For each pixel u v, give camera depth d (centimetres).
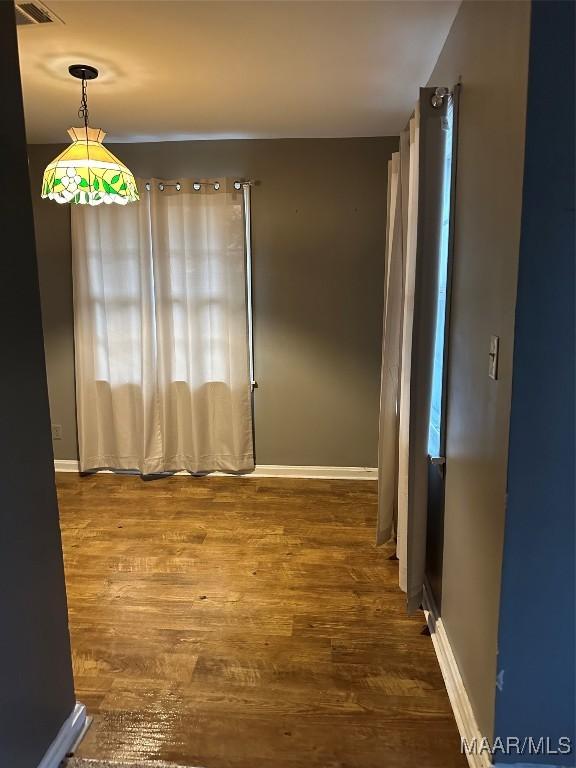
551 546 144
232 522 335
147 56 232
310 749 175
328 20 203
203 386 396
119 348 397
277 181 376
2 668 144
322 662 214
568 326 134
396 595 259
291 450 409
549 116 127
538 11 124
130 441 410
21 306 150
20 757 152
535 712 153
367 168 371
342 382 398
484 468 164
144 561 289
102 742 178
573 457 139
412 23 204
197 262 380
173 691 199
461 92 192
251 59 236
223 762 171
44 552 164
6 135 142
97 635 230
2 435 143
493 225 154
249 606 250
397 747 176
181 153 377
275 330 395
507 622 149
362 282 385
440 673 208
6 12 140
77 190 238
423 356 218
